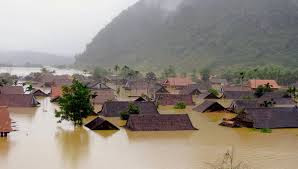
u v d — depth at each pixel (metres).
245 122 78.06
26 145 58.97
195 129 73.56
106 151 56.47
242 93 126.38
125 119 83.19
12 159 51.19
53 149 56.91
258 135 70.00
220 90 147.38
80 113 74.00
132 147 59.22
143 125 72.38
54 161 50.59
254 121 76.19
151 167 48.59
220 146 60.75
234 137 67.75
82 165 49.06
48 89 158.25
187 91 138.50
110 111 87.38
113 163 50.16
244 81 182.38
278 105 105.38
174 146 60.31
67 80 166.62
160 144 61.59
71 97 73.44
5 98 101.31
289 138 68.00
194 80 196.25
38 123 77.81
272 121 77.00
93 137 65.94
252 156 54.97
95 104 108.06
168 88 161.75
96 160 51.41
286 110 79.75
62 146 58.94
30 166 48.25
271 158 54.12
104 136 67.00
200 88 145.00
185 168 48.31
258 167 49.66
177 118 74.50
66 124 77.25
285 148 60.31
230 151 57.28
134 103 87.19
